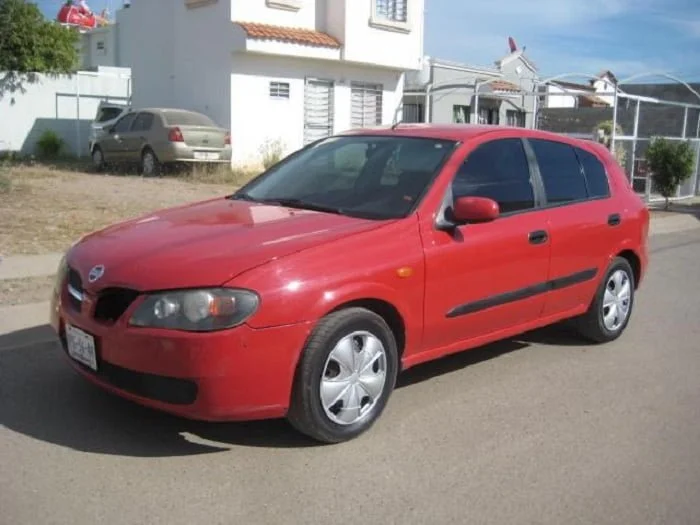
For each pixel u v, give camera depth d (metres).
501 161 5.47
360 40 20.44
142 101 21.59
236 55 18.50
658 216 16.53
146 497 3.67
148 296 3.92
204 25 19.08
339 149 5.67
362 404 4.41
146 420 4.54
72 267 4.45
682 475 4.13
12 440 4.23
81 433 4.34
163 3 20.33
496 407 5.01
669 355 6.32
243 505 3.63
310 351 4.07
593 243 6.04
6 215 10.66
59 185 14.61
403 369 4.75
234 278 3.89
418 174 5.05
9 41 22.91
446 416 4.82
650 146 18.06
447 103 25.62
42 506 3.55
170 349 3.82
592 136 19.91
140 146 17.41
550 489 3.91
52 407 4.68
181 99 20.09
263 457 4.13
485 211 4.73
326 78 20.47
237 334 3.83
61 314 4.42
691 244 13.03
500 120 28.12
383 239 4.49
